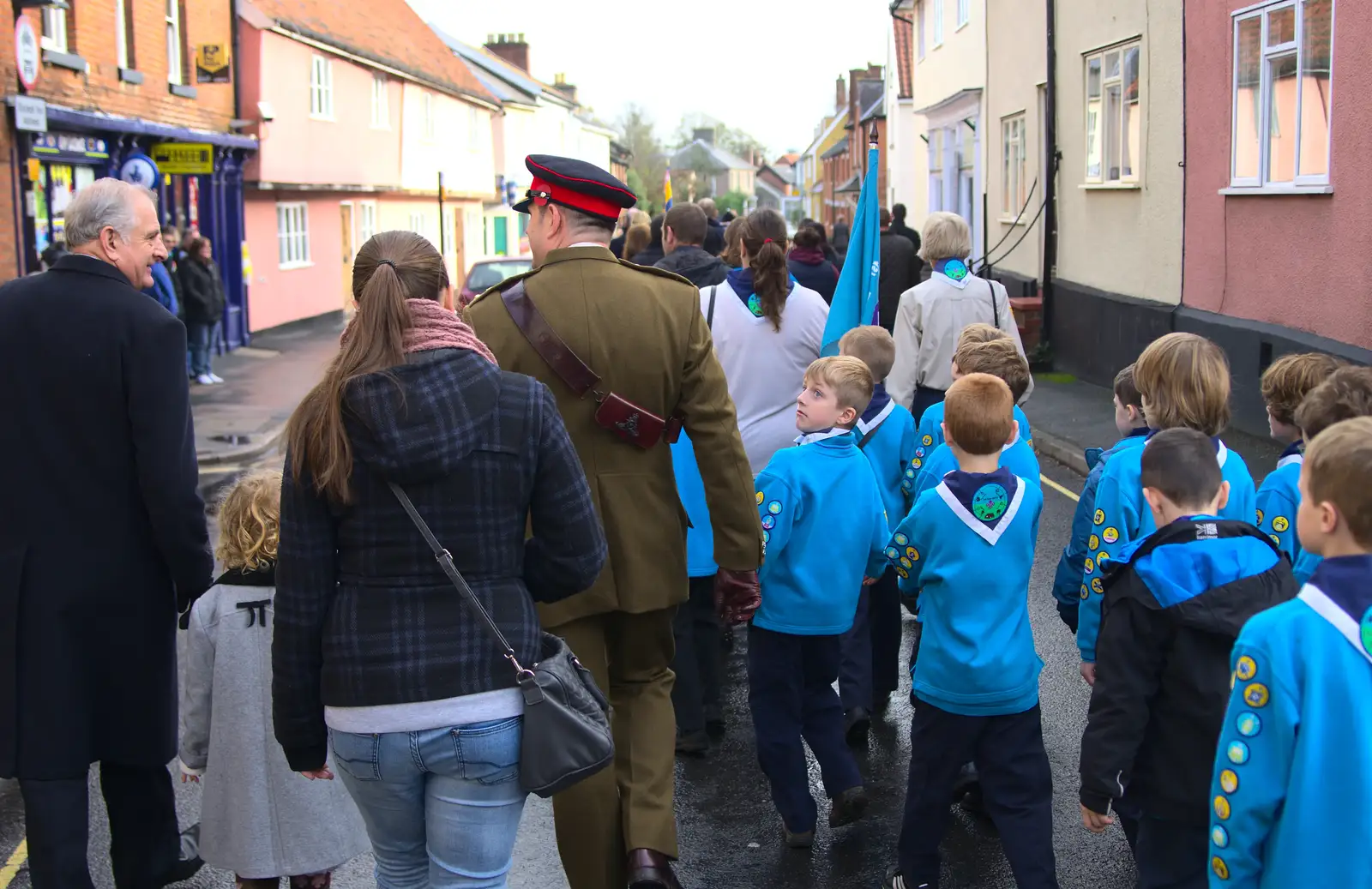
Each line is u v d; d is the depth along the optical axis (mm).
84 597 3305
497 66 53625
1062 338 16750
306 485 2484
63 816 3307
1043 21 17562
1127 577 2998
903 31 38781
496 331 3369
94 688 3359
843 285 6254
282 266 25219
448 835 2508
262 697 3467
